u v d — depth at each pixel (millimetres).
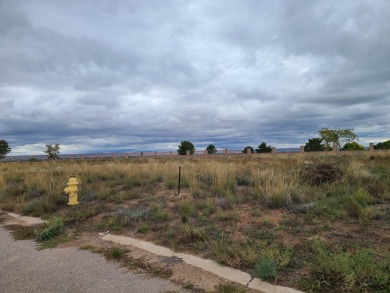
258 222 5715
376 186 7680
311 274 3631
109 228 6043
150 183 10391
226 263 4117
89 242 5371
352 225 5258
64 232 6031
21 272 4145
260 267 3643
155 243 5094
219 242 4820
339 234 4852
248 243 4727
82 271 4109
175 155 40562
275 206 6633
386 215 5660
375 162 14172
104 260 4488
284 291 3332
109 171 12930
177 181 9852
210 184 9531
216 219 6012
